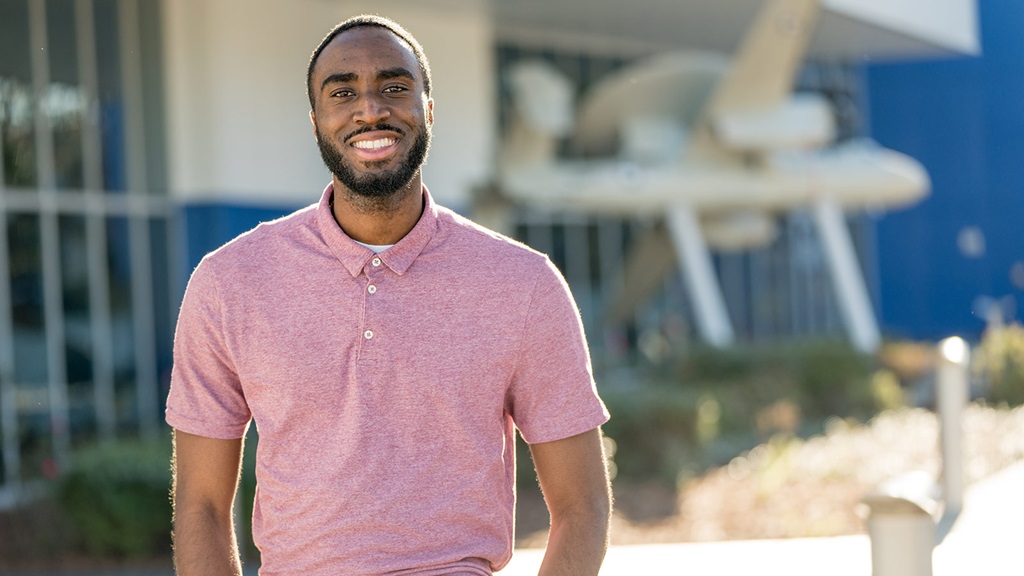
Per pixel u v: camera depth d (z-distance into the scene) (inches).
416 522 101.3
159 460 377.1
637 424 469.4
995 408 661.3
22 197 570.9
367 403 102.0
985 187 1327.5
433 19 853.8
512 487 110.7
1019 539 310.8
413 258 104.4
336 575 100.7
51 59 587.8
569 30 986.7
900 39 1069.1
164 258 643.5
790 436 571.5
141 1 636.1
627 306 925.8
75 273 596.1
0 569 353.1
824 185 815.1
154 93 641.6
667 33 1025.5
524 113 741.3
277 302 104.5
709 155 790.5
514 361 104.9
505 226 816.9
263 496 104.9
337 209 108.3
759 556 309.0
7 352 559.2
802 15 722.8
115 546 366.6
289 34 708.0
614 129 824.9
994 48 1326.3
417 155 106.0
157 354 635.5
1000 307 1315.2
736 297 1196.5
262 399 104.1
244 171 674.2
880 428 590.6
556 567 106.1
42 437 552.1
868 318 830.5
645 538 369.1
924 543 171.5
